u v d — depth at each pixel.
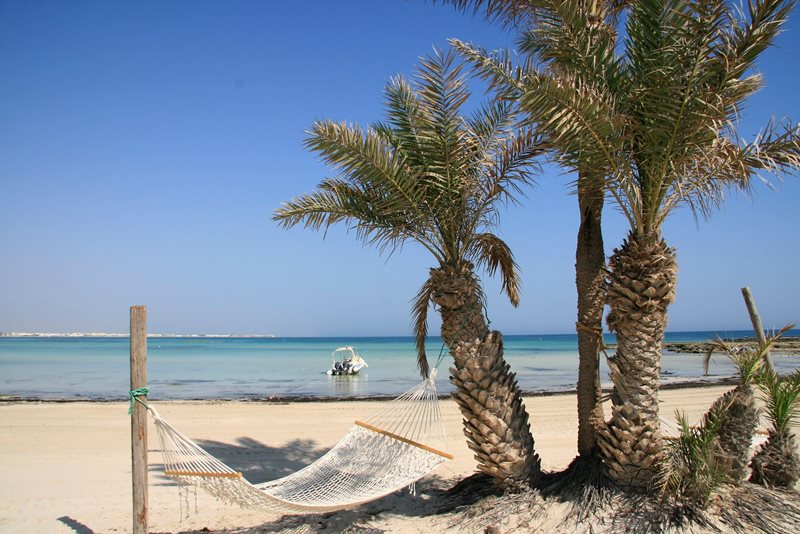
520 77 5.14
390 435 6.21
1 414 14.73
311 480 6.03
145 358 5.29
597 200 6.58
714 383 22.12
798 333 81.12
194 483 5.14
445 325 6.30
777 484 6.08
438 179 6.45
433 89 6.21
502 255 7.73
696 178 5.61
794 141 5.31
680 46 5.18
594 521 5.41
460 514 6.11
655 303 5.50
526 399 17.84
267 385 25.20
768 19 4.81
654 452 5.52
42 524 6.38
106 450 10.34
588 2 6.08
